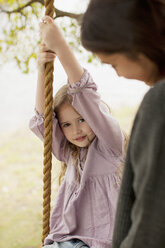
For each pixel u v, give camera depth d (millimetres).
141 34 767
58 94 1509
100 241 1394
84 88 1296
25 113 7527
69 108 1468
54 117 1516
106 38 795
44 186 1438
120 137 1419
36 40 3031
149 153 732
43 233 1479
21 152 6531
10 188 5422
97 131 1374
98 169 1468
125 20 770
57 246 1438
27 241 4090
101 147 1471
